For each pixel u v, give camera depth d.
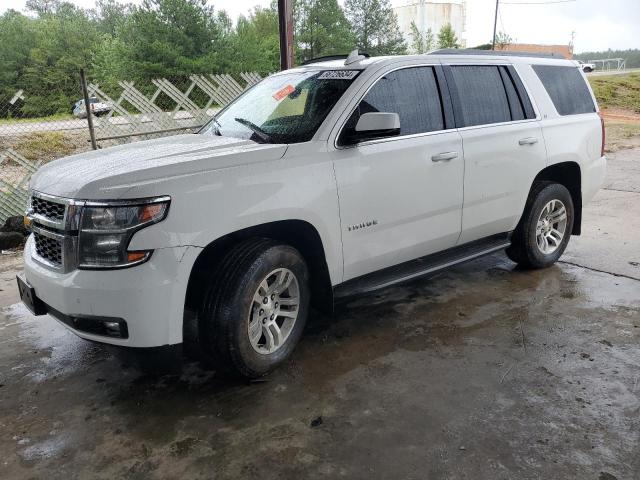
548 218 4.95
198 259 3.09
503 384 3.12
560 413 2.83
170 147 3.34
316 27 50.12
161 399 3.08
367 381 3.20
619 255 5.38
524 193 4.53
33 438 2.76
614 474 2.38
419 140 3.74
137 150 3.34
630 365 3.30
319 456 2.54
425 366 3.35
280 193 3.03
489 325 3.91
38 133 12.15
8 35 41.66
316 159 3.22
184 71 34.97
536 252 4.82
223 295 2.94
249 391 3.13
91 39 46.19
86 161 3.21
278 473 2.44
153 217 2.63
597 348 3.53
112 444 2.69
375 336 3.79
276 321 3.38
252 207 2.91
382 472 2.42
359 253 3.51
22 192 7.39
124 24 36.84
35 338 3.94
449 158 3.88
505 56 4.59
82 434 2.78
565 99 4.93
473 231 4.27
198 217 2.74
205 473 2.46
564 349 3.52
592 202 7.61
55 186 2.93
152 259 2.64
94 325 2.74
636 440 2.60
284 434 2.72
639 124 17.20
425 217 3.85
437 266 4.04
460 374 3.24
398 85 3.73
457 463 2.47
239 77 10.31
